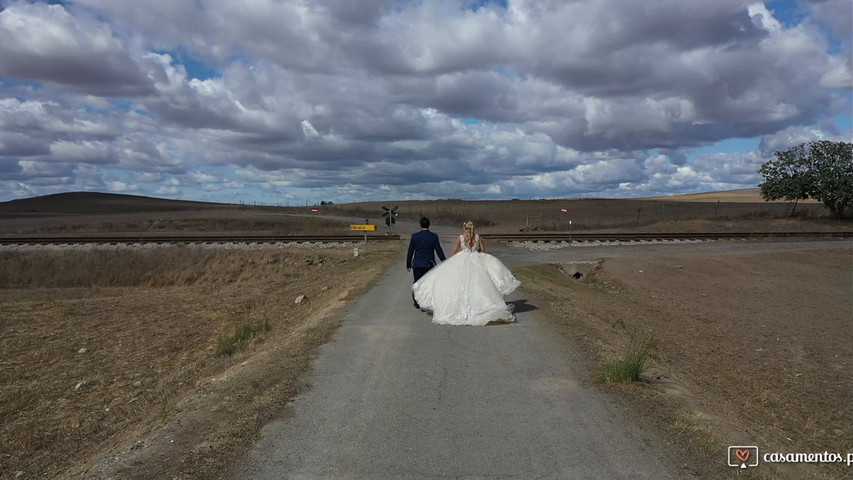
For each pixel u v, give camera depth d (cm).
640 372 737
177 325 1559
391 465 488
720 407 764
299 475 471
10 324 1573
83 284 2533
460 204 12019
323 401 649
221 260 2750
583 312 1323
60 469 667
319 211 9369
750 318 1917
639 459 500
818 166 5547
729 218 5784
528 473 473
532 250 3120
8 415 887
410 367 782
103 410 888
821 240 4119
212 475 471
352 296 1428
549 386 699
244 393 685
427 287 1107
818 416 974
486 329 1015
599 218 7150
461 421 587
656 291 2292
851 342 1628
